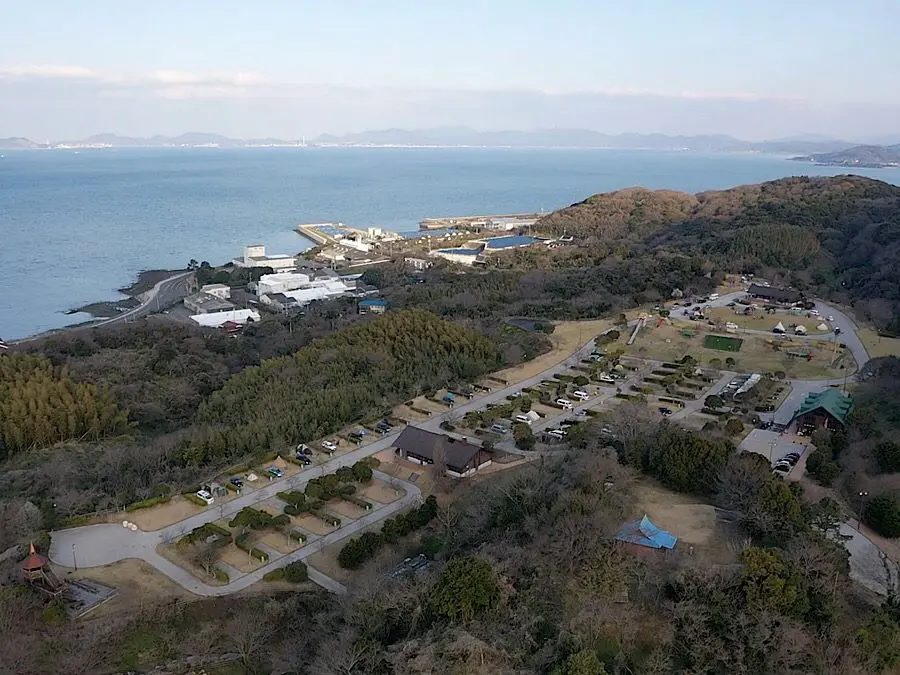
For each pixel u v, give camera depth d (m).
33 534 61.91
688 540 48.91
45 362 106.62
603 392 92.50
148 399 102.94
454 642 39.66
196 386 110.94
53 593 53.53
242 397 97.06
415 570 53.09
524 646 39.62
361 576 54.84
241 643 48.66
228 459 78.75
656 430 65.81
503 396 93.56
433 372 99.50
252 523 63.47
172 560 59.94
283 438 81.81
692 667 37.06
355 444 81.62
